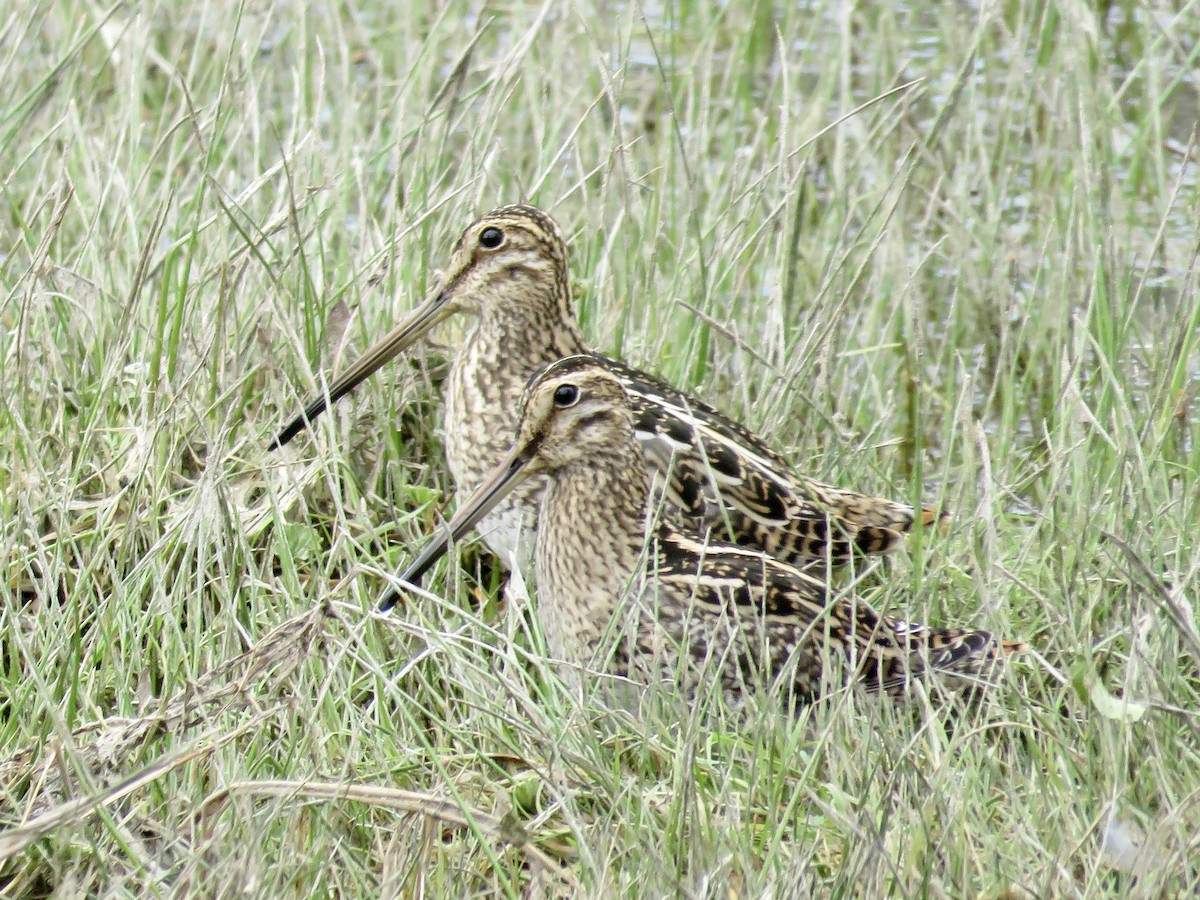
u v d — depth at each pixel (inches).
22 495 416.5
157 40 712.4
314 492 454.0
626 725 369.7
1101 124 617.9
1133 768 354.3
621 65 558.9
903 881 317.7
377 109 620.7
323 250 494.3
